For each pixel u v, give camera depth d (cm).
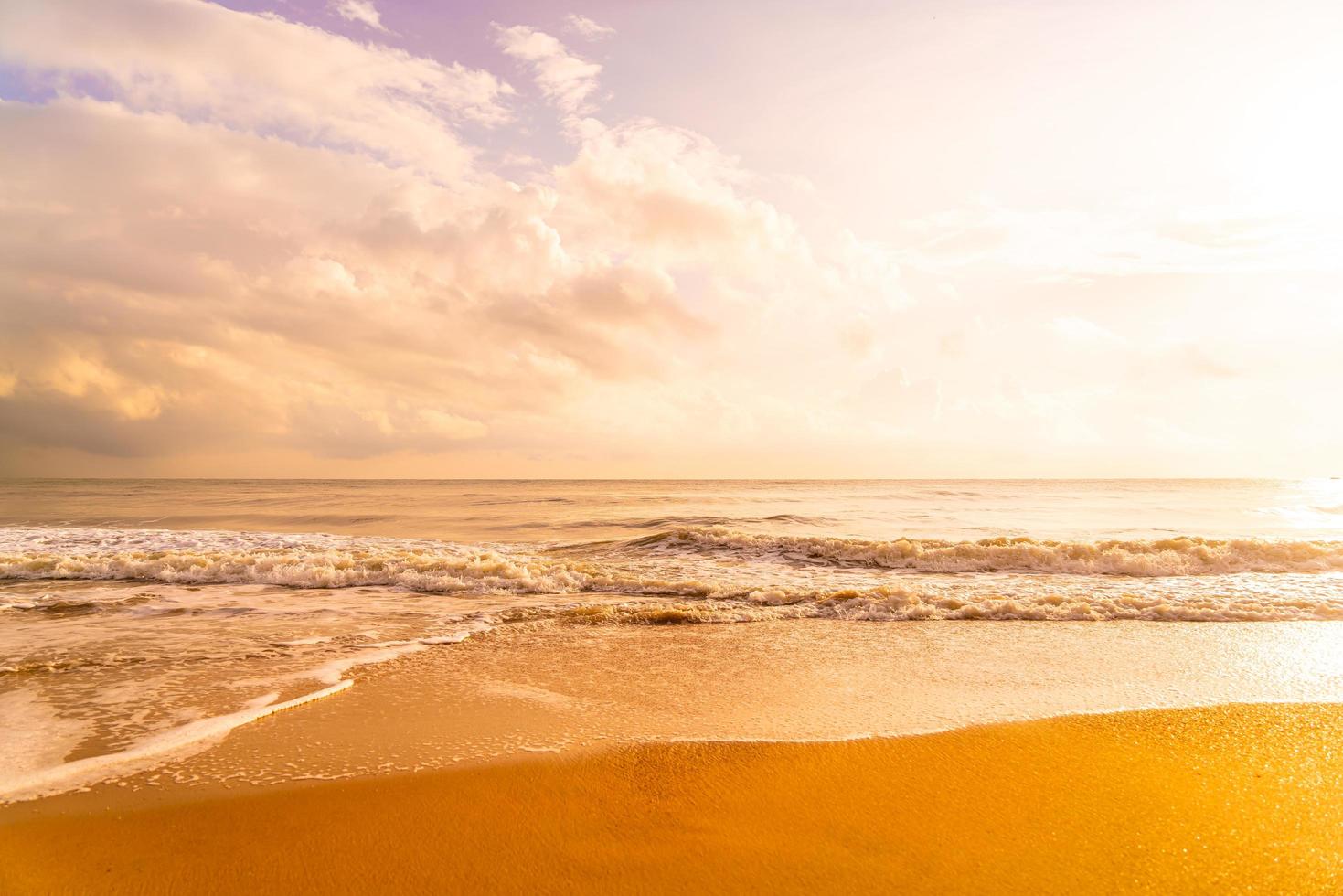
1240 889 335
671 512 3622
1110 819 400
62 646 794
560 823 397
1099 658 750
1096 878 344
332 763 474
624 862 358
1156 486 8462
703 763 477
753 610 995
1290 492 6188
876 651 783
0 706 589
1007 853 366
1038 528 2627
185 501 4472
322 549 1655
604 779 452
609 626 908
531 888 337
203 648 788
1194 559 1375
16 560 1329
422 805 416
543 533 2600
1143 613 970
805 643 821
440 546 1805
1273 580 1243
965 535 2431
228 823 394
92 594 1120
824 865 355
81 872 345
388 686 650
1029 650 786
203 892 332
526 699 611
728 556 1575
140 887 335
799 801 423
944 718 562
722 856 364
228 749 497
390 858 361
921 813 409
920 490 7188
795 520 2992
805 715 571
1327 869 352
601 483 14112
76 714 568
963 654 769
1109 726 542
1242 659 744
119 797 422
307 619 949
